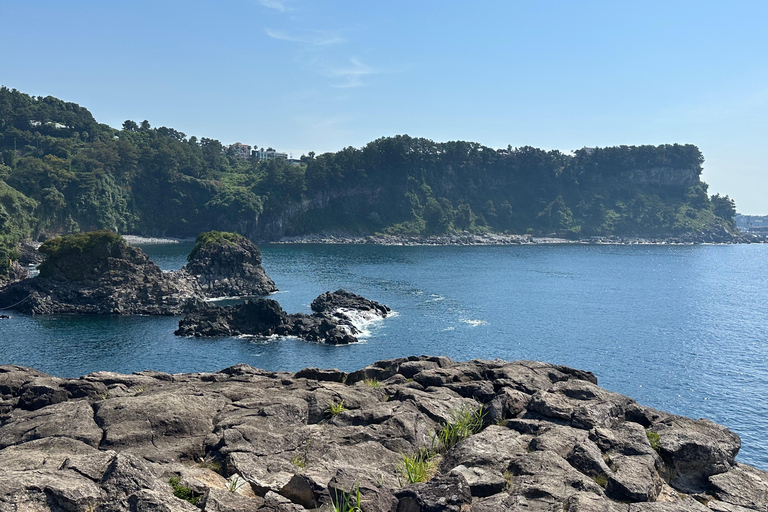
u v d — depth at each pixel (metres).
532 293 125.94
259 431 12.88
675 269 192.25
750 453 44.34
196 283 113.69
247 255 124.31
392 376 19.14
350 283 137.50
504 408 14.87
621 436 12.90
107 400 14.41
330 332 78.38
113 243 103.88
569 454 11.84
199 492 9.93
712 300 122.88
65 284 100.44
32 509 8.37
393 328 86.12
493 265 191.62
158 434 12.88
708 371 65.62
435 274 160.62
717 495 11.30
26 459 10.68
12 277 122.19
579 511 9.02
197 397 14.96
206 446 12.66
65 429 12.82
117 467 9.48
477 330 85.62
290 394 15.76
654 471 11.37
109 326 85.31
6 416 14.80
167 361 65.94
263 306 84.25
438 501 9.41
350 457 11.73
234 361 66.69
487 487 10.34
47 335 78.06
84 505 8.60
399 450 12.65
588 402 14.77
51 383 16.52
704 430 13.87
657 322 95.19
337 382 19.11
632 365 68.06
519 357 71.00
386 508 9.45
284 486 10.15
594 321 94.81
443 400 15.70
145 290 99.94
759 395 57.25
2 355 66.56
